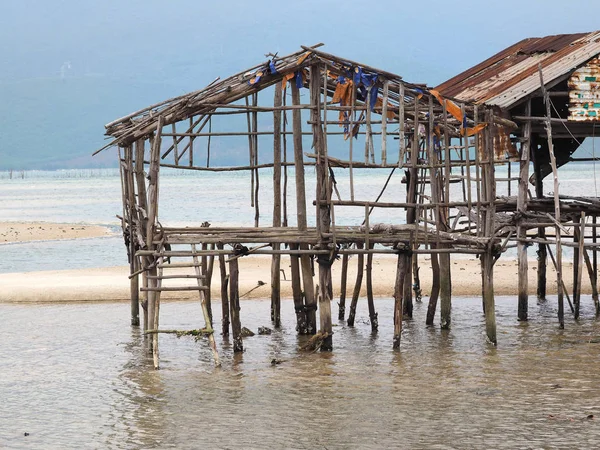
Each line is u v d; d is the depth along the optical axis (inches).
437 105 715.4
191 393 597.9
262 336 787.4
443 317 802.8
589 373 633.0
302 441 493.4
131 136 693.9
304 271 770.8
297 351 721.6
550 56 897.5
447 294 799.7
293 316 888.9
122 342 774.5
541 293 971.3
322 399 576.4
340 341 761.0
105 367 680.4
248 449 481.7
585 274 1074.7
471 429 508.7
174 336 797.9
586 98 798.5
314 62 656.4
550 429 506.6
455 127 787.4
